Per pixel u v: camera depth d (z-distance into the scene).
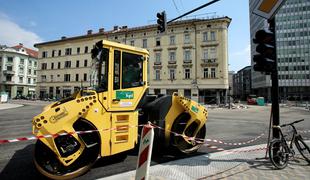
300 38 75.62
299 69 75.06
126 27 49.66
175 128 6.22
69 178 4.46
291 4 77.44
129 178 4.53
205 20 40.06
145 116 6.30
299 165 5.39
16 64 71.94
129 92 5.39
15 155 6.27
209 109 31.11
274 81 5.61
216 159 5.94
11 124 13.05
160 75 42.97
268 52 5.53
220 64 39.22
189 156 6.25
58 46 53.72
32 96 63.00
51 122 4.18
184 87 41.09
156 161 5.77
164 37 42.97
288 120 17.00
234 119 17.55
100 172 4.89
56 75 53.53
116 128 5.05
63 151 4.44
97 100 4.81
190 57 41.12
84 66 49.97
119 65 5.27
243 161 5.75
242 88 123.19
